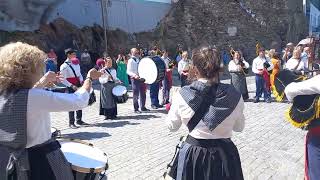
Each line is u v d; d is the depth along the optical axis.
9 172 2.76
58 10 21.69
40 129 2.81
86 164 3.13
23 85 2.80
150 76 10.77
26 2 20.25
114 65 17.17
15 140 2.72
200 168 3.18
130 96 14.27
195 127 3.22
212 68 3.21
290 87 3.46
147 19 27.17
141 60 10.94
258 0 33.22
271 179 5.61
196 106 3.19
